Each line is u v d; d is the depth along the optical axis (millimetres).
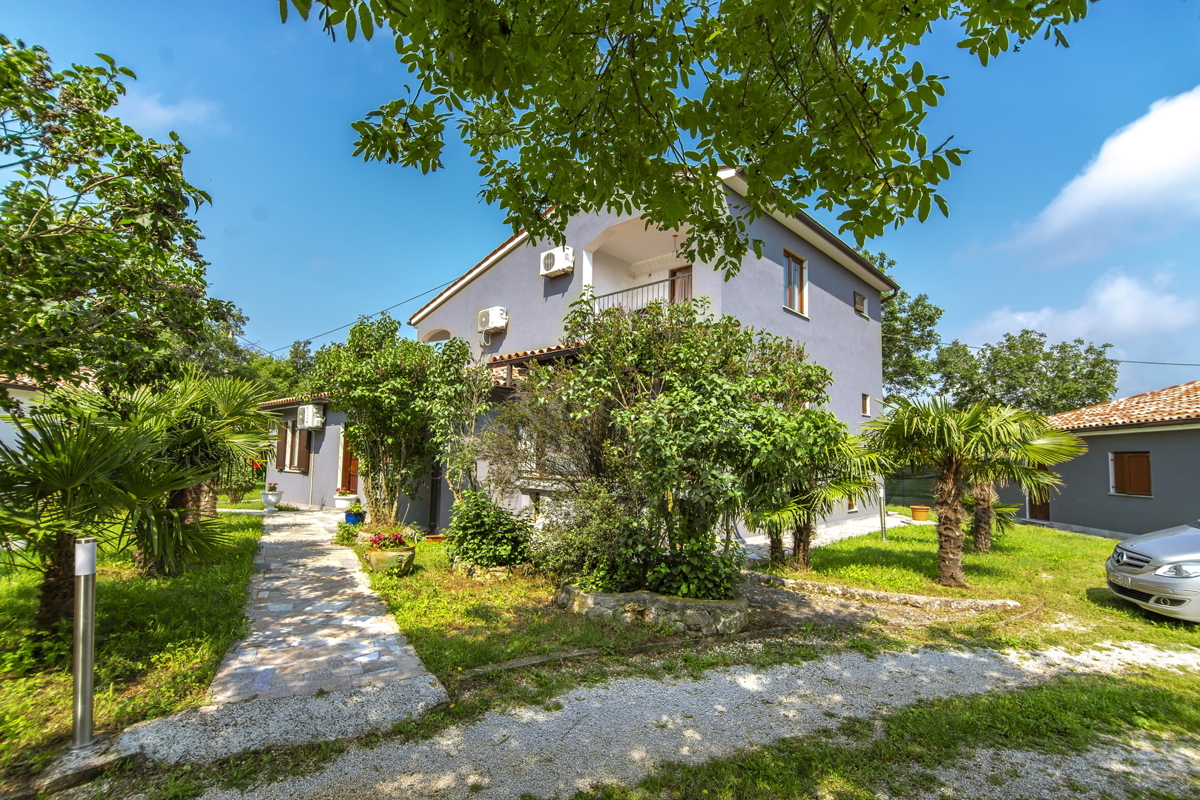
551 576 7465
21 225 4742
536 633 5656
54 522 4047
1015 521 16562
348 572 8203
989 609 7012
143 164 4867
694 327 7316
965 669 5102
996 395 23719
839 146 3605
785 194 4223
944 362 24594
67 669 4328
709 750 3594
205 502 8641
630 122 3945
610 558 6605
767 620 6590
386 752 3498
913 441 8141
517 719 3951
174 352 6410
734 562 6754
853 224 3752
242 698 4023
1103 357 23156
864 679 4828
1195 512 12547
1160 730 3934
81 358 5258
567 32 3186
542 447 7535
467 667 4777
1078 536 13383
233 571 7719
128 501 4312
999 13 2832
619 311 7672
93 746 3336
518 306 13797
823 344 14102
